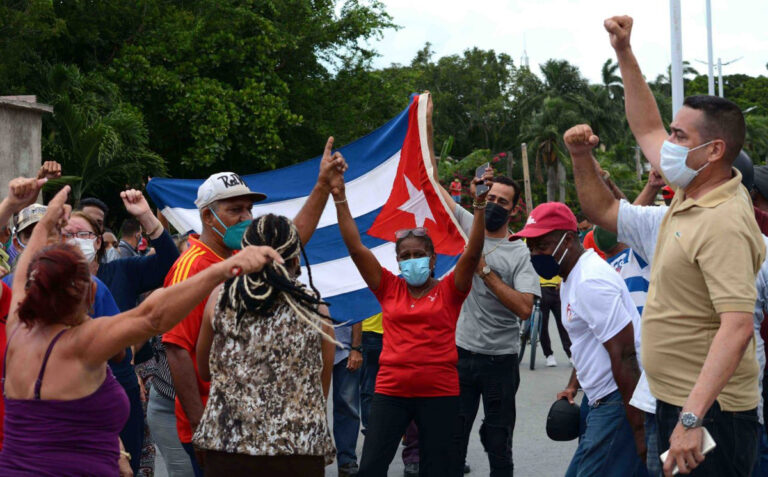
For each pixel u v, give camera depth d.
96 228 5.19
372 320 7.19
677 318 3.33
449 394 4.93
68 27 26.89
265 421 3.49
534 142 64.19
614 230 3.92
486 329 5.64
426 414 4.91
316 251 5.89
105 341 3.05
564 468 6.79
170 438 4.90
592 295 4.38
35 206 5.19
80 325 3.18
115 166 23.98
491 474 5.69
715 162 3.31
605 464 4.50
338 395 6.82
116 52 28.42
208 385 4.47
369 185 5.85
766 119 80.50
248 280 3.53
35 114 20.61
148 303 3.01
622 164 61.84
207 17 28.66
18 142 20.11
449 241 5.69
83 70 27.95
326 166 4.83
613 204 3.91
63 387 3.10
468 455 7.34
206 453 3.59
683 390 3.33
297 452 3.49
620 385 4.33
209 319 3.83
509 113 72.94
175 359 4.28
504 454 5.66
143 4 27.53
